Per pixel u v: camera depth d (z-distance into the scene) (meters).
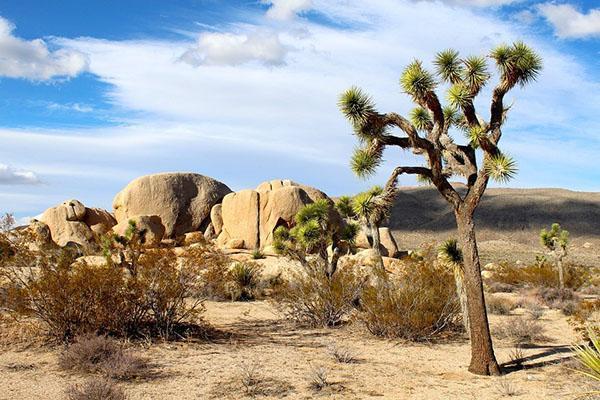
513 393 8.31
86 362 9.28
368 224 14.90
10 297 10.88
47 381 8.60
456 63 10.09
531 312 17.31
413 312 12.91
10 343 10.86
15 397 7.80
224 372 9.38
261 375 9.19
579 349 6.41
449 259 10.93
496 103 9.80
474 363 9.86
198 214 37.75
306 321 14.89
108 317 11.22
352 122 10.02
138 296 11.45
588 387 8.47
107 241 19.92
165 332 11.81
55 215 34.00
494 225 94.25
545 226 91.44
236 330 13.56
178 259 12.98
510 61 9.51
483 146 9.50
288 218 33.91
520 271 29.19
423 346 12.42
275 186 37.94
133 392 8.16
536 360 10.90
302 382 8.84
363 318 13.60
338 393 8.30
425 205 106.75
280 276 22.73
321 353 11.20
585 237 86.00
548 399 7.99
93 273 11.23
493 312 18.03
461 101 9.69
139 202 36.69
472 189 9.82
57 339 10.91
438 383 9.09
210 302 18.61
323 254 15.41
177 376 9.07
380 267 14.55
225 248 32.84
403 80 9.87
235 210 34.97
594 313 16.95
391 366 10.31
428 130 11.88
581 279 27.86
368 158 10.36
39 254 11.84
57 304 10.88
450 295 13.53
